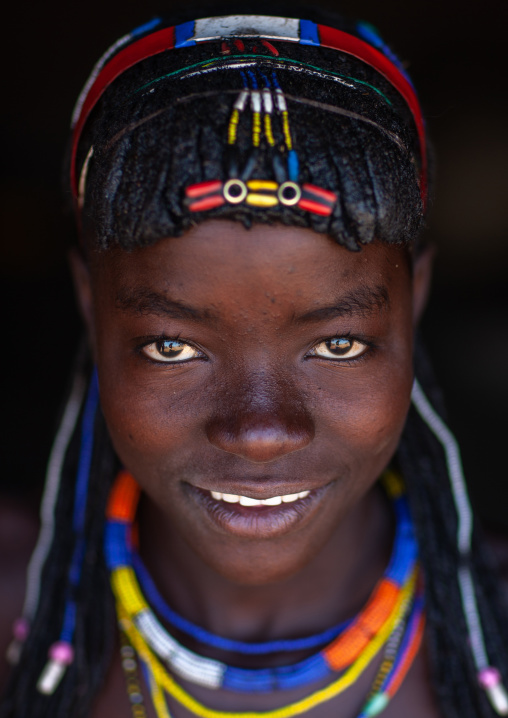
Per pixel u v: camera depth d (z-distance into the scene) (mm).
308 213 933
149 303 1012
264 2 1440
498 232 6738
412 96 1235
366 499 1447
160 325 1023
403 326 1119
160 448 1109
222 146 940
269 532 1130
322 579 1391
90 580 1451
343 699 1368
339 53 1128
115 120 1050
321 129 975
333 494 1157
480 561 1472
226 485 1102
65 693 1416
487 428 4289
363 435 1110
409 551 1407
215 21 1124
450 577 1413
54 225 6742
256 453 1027
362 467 1148
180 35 1107
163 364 1070
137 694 1392
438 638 1387
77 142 1240
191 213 933
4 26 6375
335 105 1001
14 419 4371
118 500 1478
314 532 1172
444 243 6879
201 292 974
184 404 1074
